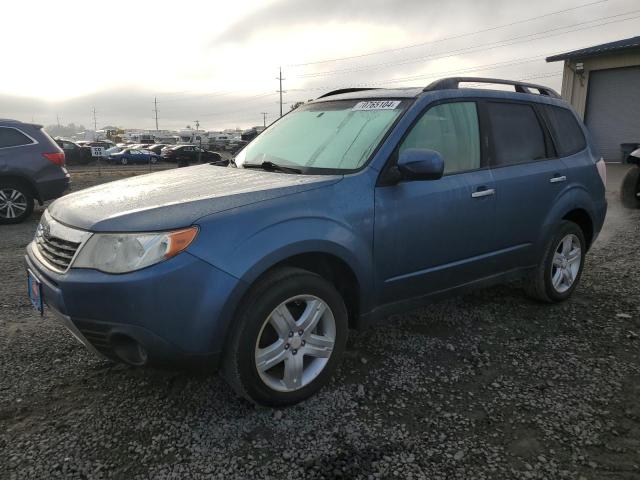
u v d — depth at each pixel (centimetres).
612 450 244
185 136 8444
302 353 277
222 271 244
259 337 258
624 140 2125
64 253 261
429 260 332
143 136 8512
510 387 301
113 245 242
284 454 241
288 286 263
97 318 243
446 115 351
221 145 6600
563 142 439
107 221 249
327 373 288
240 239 251
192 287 239
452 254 345
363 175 302
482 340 366
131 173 2586
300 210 272
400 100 346
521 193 383
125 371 319
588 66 2167
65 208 286
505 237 378
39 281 272
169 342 241
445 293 354
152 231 241
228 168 364
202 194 276
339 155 325
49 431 257
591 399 288
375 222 299
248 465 234
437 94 350
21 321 398
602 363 330
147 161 4112
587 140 468
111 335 244
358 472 229
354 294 304
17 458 236
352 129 341
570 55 2177
